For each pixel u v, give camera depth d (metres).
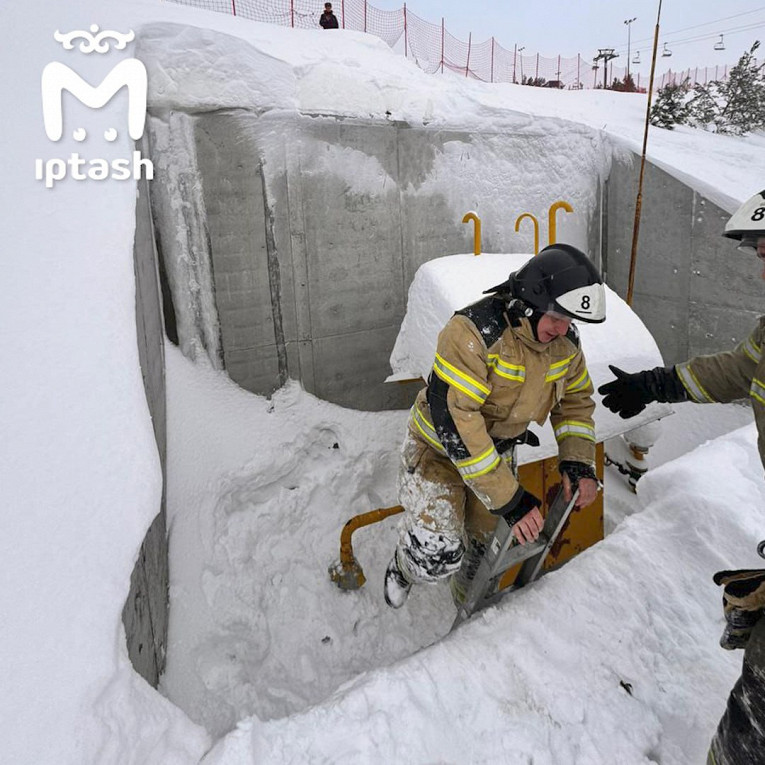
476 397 1.78
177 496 3.30
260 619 3.16
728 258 5.66
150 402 2.37
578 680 1.70
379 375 5.03
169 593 2.87
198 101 3.82
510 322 1.79
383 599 3.49
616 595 1.97
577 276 1.65
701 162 6.19
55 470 1.51
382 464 4.52
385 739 1.47
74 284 2.09
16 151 2.76
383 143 4.73
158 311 3.69
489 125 5.35
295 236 4.38
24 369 1.74
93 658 1.21
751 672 1.28
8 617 1.20
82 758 1.07
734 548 2.09
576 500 2.02
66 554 1.35
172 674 2.59
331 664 3.11
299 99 4.25
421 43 10.95
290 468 4.08
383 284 4.93
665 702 1.68
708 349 6.02
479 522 2.53
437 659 1.71
